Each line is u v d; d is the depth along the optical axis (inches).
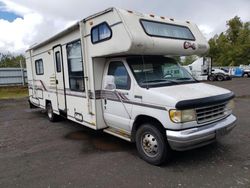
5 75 808.3
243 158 182.7
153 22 194.7
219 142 217.5
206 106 164.4
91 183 154.1
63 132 279.3
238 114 338.0
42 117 378.3
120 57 201.9
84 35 221.1
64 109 285.7
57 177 163.9
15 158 201.6
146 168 172.6
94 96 218.5
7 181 161.2
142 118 183.3
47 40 295.4
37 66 358.0
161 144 168.6
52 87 311.0
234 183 146.9
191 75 219.5
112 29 187.8
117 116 205.0
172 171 166.2
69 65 257.9
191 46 213.0
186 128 158.4
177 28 211.3
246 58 1982.0
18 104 550.0
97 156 198.7
